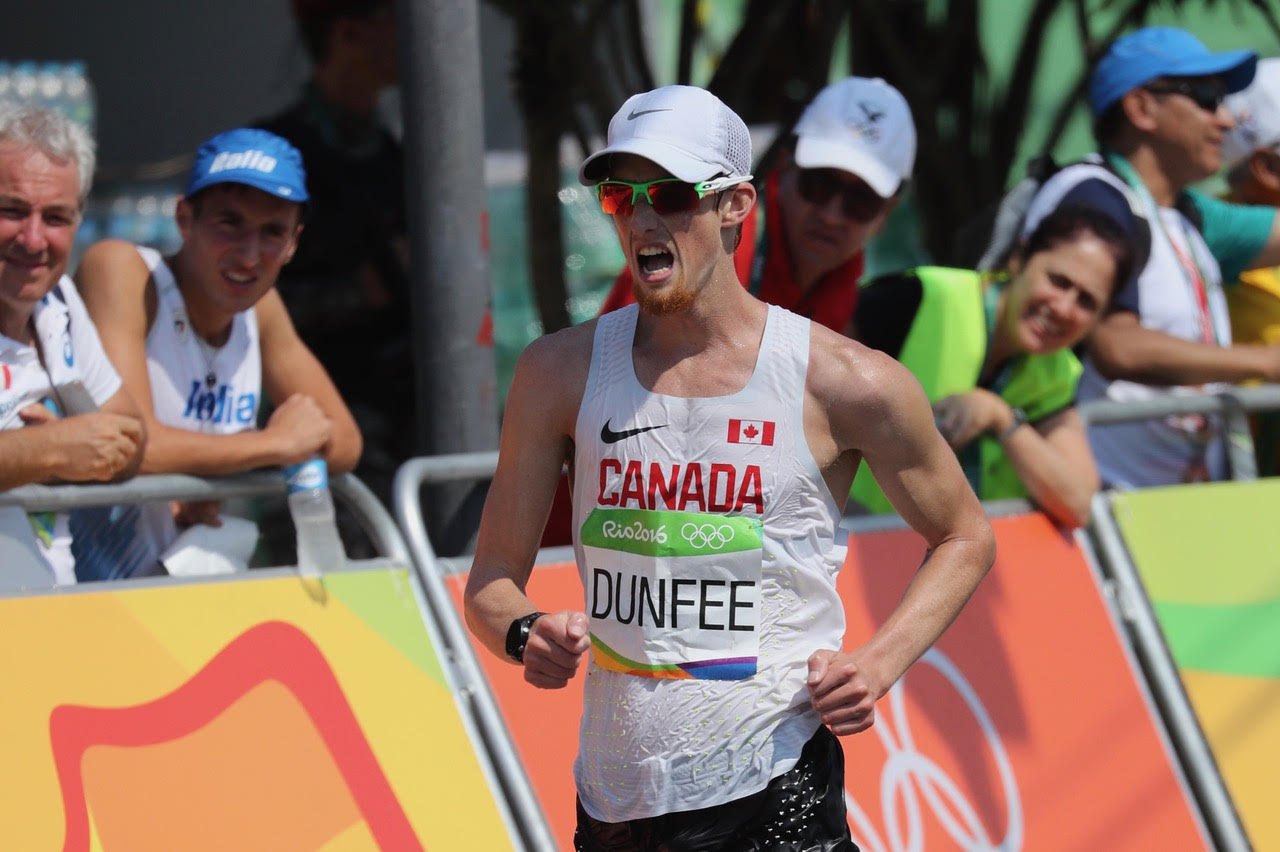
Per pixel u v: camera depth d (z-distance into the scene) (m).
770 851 8.98
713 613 8.85
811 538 8.94
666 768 8.95
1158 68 16.44
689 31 25.42
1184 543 16.03
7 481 11.08
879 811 13.41
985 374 15.10
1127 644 15.45
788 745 9.03
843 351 8.87
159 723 11.20
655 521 8.83
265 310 14.13
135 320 12.82
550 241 24.66
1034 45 27.33
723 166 8.45
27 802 10.49
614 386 8.94
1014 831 14.03
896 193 14.70
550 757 12.82
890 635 8.85
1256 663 15.81
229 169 12.81
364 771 11.85
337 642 12.24
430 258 14.14
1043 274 14.64
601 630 9.07
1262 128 18.81
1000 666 14.67
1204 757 15.21
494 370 14.48
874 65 26.75
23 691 10.78
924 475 9.03
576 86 24.42
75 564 12.62
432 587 12.96
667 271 8.45
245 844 11.13
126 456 11.62
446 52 13.93
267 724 11.64
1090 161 15.56
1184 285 16.52
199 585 11.84
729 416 8.76
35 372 11.73
